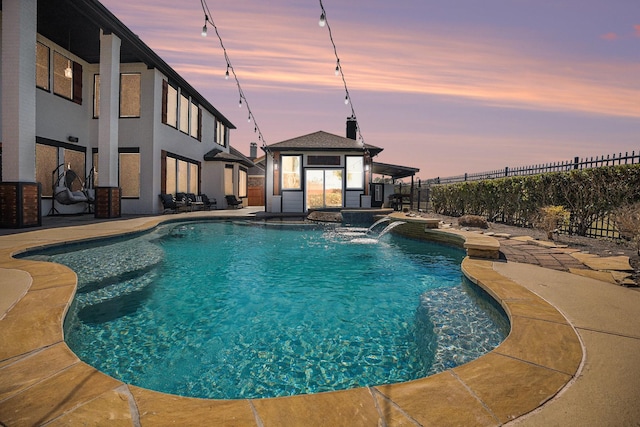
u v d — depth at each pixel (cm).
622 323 290
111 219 1164
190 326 372
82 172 1447
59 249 661
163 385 261
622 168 720
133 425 159
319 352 316
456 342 315
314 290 502
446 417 169
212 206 2116
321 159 1827
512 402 181
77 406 172
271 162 1817
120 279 529
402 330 363
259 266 649
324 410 174
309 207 1823
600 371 213
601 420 167
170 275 578
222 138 2542
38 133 1212
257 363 296
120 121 1482
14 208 830
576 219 842
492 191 1229
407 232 1027
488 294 400
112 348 319
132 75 1493
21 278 400
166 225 1159
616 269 487
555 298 356
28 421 160
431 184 2069
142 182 1470
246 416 169
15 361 214
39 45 1220
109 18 1106
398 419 167
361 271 615
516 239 776
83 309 407
